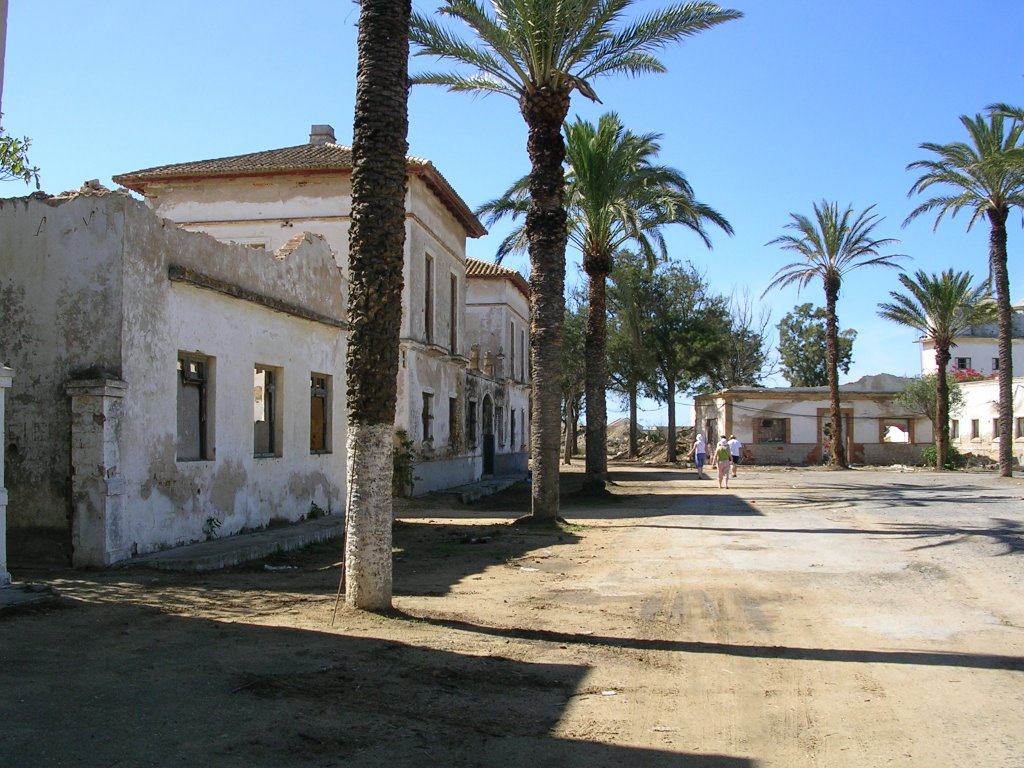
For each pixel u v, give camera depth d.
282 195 24.72
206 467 12.89
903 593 10.06
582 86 17.05
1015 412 51.78
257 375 17.31
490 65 18.12
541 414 18.08
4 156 13.45
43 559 10.69
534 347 18.30
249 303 14.16
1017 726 5.46
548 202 18.28
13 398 10.88
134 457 11.12
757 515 20.09
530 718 5.56
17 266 11.04
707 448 63.00
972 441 57.25
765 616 8.85
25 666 6.06
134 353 11.04
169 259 11.86
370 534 8.41
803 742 5.19
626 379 58.19
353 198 8.49
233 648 6.83
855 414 56.59
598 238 26.67
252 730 5.02
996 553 13.12
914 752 5.02
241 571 11.33
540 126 18.14
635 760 4.88
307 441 16.45
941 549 13.67
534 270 18.34
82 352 10.81
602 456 26.75
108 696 5.47
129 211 10.93
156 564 10.83
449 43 17.78
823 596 9.94
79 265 10.89
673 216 24.36
